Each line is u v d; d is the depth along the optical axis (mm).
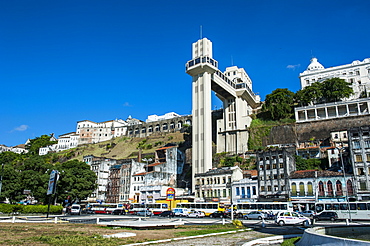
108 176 107188
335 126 94875
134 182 95875
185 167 107250
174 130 150750
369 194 59469
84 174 82812
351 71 129125
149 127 162250
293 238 23984
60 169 79188
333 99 104875
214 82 104375
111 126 184875
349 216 46094
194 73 104250
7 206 61281
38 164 80750
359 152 63562
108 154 147375
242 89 115062
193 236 25797
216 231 29922
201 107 99688
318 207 51000
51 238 22672
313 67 146875
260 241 23344
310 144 92875
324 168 78562
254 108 134625
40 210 65438
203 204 65250
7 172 71438
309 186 65312
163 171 98250
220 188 77500
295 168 75688
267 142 103938
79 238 23016
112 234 25734
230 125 115500
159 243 22094
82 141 177125
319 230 20656
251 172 81000
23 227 32531
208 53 104500
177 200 77375
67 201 80062
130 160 99625
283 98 108188
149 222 33594
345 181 61438
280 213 42062
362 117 92062
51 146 188250
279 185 68688
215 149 117375
